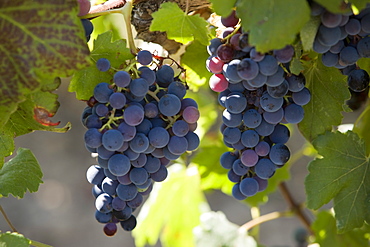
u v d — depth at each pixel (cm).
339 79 99
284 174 131
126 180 94
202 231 133
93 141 91
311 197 100
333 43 91
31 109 94
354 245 120
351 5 89
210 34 98
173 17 95
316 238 122
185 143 93
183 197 150
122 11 96
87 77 97
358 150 101
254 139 95
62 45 87
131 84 91
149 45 106
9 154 97
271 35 86
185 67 107
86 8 94
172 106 92
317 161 101
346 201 101
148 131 93
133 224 97
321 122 100
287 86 93
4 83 88
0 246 99
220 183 128
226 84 95
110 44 96
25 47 87
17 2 87
